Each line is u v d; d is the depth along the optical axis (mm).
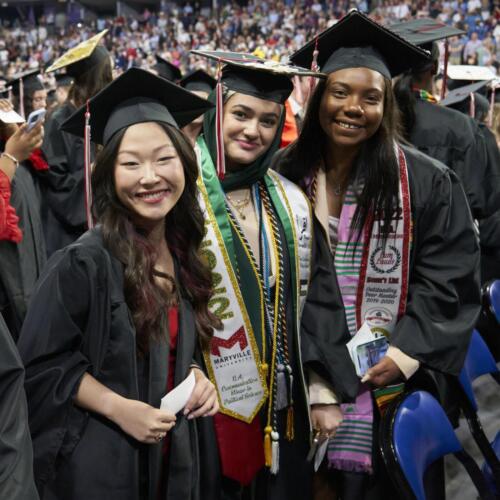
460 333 2457
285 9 21438
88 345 1805
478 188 3811
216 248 2160
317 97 2457
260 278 2234
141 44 23000
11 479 1514
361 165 2455
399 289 2488
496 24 15617
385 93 2439
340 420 2395
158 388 1838
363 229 2471
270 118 2240
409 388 2596
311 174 2535
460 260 2498
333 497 2617
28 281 3486
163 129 1882
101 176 1875
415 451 2221
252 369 2205
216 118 2162
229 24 21781
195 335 1992
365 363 2396
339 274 2494
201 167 2223
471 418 2775
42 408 1755
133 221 1902
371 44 2461
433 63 3811
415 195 2463
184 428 1901
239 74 2213
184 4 26141
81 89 4305
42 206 4383
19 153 3387
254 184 2330
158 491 1900
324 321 2373
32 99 5277
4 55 24312
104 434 1798
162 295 1888
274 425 2240
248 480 2215
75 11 28531
